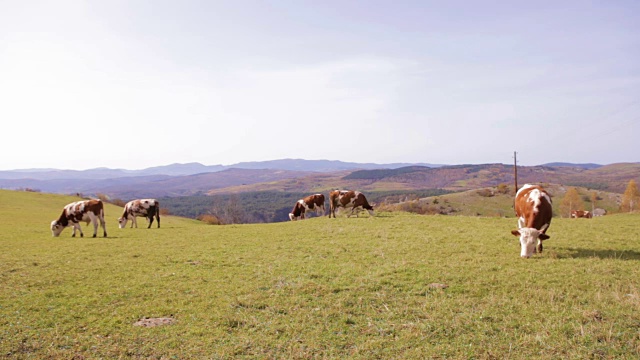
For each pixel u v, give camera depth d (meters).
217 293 10.50
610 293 9.49
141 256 15.92
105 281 11.88
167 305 9.65
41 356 7.07
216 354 7.08
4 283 11.69
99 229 29.94
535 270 11.81
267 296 10.10
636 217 29.48
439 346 7.07
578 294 9.55
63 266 14.05
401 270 12.13
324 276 11.78
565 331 7.45
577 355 6.56
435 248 15.63
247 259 14.75
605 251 14.51
